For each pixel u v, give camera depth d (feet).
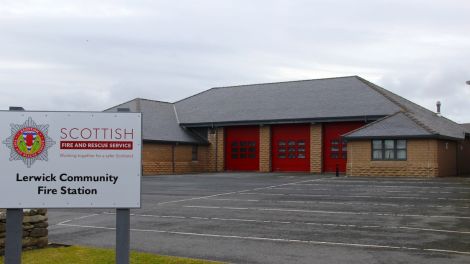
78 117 20.59
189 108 147.33
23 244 30.35
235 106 140.56
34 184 20.43
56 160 20.48
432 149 99.91
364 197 63.41
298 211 50.47
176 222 43.47
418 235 36.19
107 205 20.49
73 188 20.51
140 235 36.99
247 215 47.80
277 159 132.26
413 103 139.33
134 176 20.62
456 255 29.48
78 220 45.21
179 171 131.23
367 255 29.66
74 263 27.17
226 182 92.94
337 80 135.74
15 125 20.45
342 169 122.42
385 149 104.63
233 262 28.14
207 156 140.46
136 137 20.67
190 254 30.32
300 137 128.98
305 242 33.91
